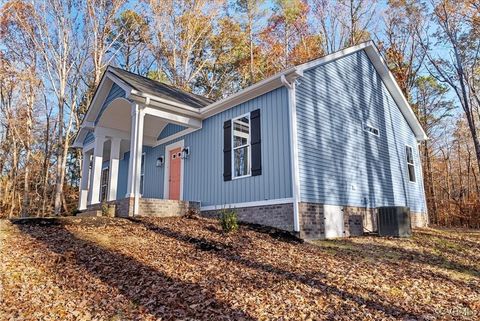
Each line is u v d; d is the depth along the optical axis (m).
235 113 10.24
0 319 3.65
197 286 4.62
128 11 22.42
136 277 4.94
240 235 7.62
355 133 10.81
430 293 4.86
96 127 12.45
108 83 11.80
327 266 5.78
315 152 9.01
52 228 7.61
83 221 8.30
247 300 4.20
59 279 4.86
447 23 16.84
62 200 20.92
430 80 22.50
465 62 17.83
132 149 9.73
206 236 7.38
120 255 5.88
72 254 5.83
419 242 8.84
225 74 25.88
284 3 22.81
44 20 18.80
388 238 9.23
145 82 12.16
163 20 22.67
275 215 8.51
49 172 23.66
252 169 9.31
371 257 6.73
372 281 5.15
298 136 8.58
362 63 12.09
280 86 8.93
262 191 8.95
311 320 3.73
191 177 11.62
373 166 11.33
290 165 8.35
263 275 5.15
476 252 7.93
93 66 22.27
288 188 8.32
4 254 5.70
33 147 22.45
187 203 10.55
